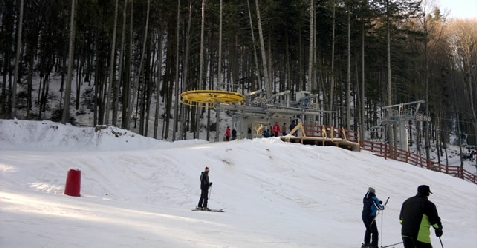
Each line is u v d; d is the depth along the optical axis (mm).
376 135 59625
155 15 41031
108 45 44031
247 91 62375
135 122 47281
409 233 6430
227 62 65000
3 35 44562
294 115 32875
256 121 31719
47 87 46781
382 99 53188
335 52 48844
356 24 44281
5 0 44625
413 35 44969
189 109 51438
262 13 39656
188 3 40188
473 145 62594
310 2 37719
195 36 42188
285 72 51781
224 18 40438
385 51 47156
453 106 60719
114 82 45812
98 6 35344
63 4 37000
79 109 48812
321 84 50750
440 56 53562
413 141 63125
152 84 54812
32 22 44656
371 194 9688
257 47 45625
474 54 52062
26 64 51656
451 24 53812
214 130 51781
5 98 44125
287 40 45062
